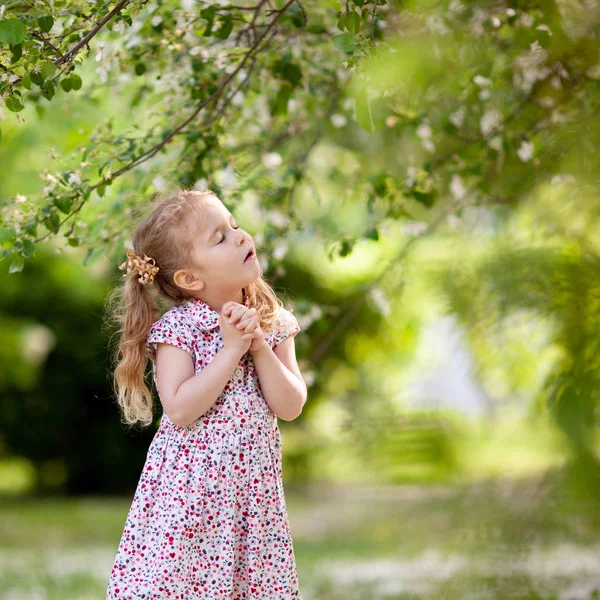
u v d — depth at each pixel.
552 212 5.47
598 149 4.45
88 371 18.72
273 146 7.26
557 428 3.43
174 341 4.01
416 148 9.06
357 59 3.78
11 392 18.59
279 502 4.06
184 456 3.94
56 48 4.13
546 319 3.77
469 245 5.62
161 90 5.95
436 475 6.64
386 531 7.11
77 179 5.11
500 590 5.77
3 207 5.22
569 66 5.46
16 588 9.34
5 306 17.80
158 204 4.20
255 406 4.03
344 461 7.48
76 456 19.61
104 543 13.45
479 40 5.58
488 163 6.45
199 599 3.87
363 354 15.12
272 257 6.69
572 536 5.22
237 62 5.77
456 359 6.50
